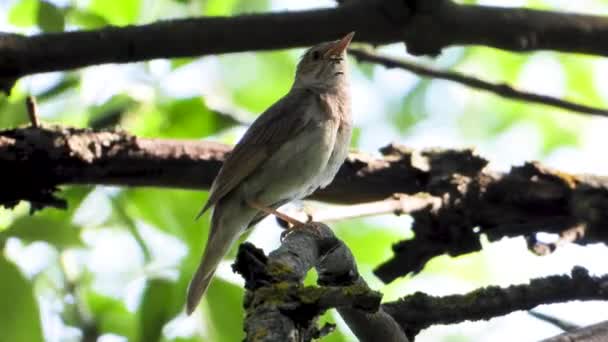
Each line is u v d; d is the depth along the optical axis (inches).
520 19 401.1
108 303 451.8
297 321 197.0
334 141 412.8
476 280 540.7
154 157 397.4
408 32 398.6
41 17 429.4
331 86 428.8
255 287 207.2
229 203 400.5
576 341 244.8
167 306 404.8
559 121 631.2
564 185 414.0
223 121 467.5
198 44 385.4
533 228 413.7
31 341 369.1
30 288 371.9
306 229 269.4
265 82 592.7
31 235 386.9
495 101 653.9
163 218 451.5
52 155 379.6
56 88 463.8
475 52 629.0
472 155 421.4
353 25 394.3
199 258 432.8
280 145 403.5
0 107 451.2
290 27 392.2
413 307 278.7
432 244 405.7
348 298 198.1
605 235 410.9
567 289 284.0
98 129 398.0
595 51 408.8
